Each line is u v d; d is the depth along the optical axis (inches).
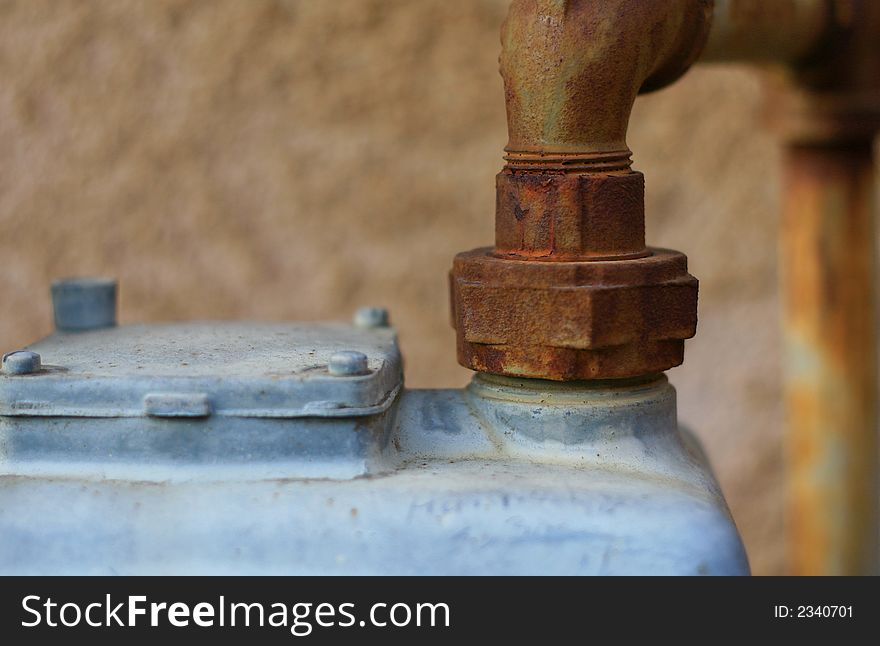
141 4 103.7
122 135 104.8
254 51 104.8
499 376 49.8
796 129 70.8
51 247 105.3
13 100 103.8
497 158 106.2
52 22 103.3
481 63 104.8
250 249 107.0
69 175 104.9
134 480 44.3
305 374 44.7
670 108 107.0
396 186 106.7
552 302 45.8
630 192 47.3
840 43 63.9
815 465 75.5
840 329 73.7
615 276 45.7
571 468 46.5
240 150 106.0
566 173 46.7
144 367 46.3
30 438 45.1
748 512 111.6
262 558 41.9
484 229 107.1
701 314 109.6
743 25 58.2
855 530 76.0
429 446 48.7
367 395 44.4
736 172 107.3
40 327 105.5
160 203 105.9
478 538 41.9
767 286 108.8
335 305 107.8
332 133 106.1
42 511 42.8
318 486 43.4
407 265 107.7
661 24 48.0
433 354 108.7
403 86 105.4
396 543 41.9
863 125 68.4
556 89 46.5
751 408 110.5
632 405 48.4
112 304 58.5
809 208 73.1
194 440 44.5
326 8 104.4
